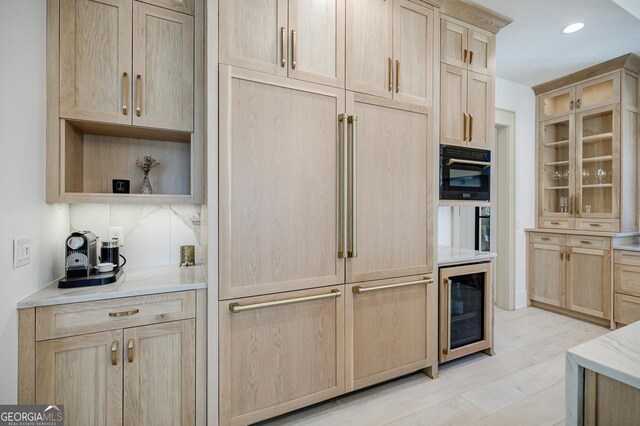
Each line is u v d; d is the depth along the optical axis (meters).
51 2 1.56
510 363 2.55
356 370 2.00
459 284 2.53
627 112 3.29
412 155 2.21
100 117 1.64
